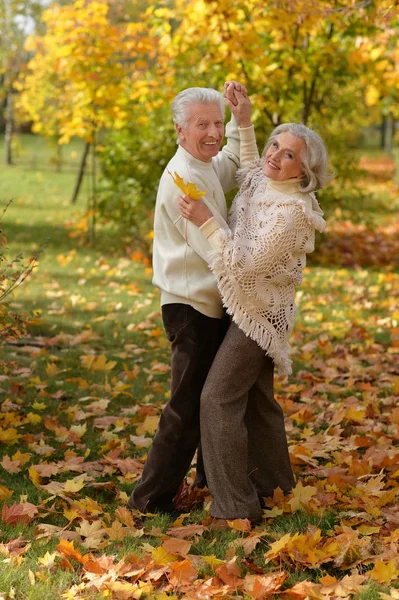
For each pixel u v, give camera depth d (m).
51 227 12.91
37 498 3.53
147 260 9.77
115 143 10.55
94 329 6.68
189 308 3.17
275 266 3.06
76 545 3.05
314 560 2.85
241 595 2.72
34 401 4.88
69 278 8.81
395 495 3.50
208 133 3.13
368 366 5.78
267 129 9.70
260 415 3.38
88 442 4.30
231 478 3.17
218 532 3.21
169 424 3.25
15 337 4.40
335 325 6.85
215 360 3.18
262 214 3.11
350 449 4.04
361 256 10.59
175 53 8.36
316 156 3.08
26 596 2.64
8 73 24.00
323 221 3.13
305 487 3.37
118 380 5.42
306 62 8.76
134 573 2.74
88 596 2.64
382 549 3.00
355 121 13.78
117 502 3.54
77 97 10.26
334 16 7.10
